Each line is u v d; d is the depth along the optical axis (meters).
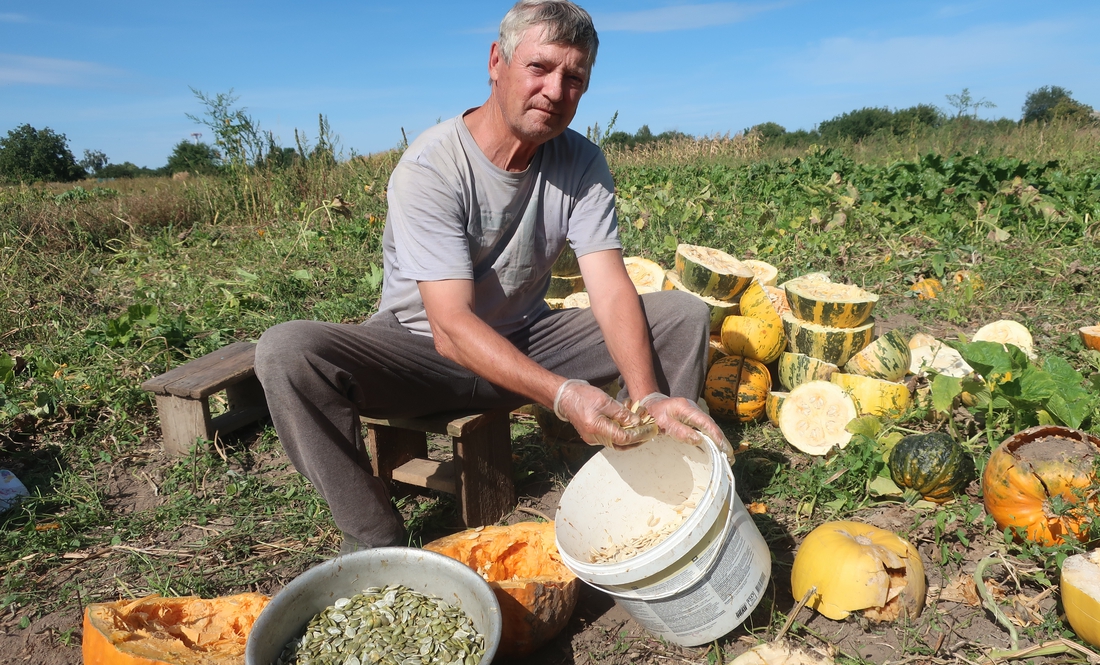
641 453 2.51
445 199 2.58
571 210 2.89
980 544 2.78
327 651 2.06
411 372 2.85
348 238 8.85
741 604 2.24
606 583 2.16
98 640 2.09
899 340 3.73
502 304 2.96
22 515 3.36
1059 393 3.15
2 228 8.52
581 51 2.46
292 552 3.05
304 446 2.52
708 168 15.80
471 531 2.63
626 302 2.76
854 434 3.37
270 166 12.20
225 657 2.13
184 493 3.53
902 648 2.28
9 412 4.30
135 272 7.85
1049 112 34.28
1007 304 5.86
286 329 2.53
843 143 22.50
